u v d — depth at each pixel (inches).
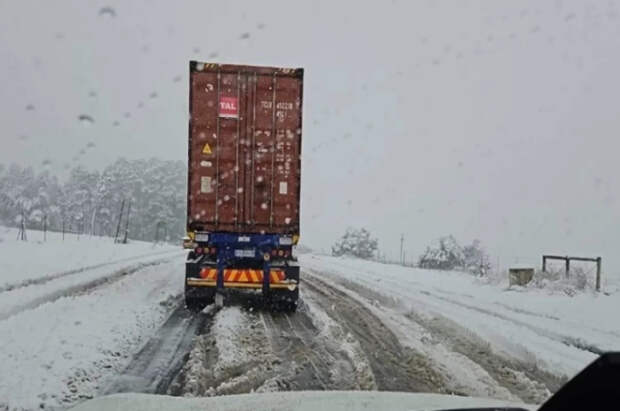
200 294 483.2
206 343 351.9
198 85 501.4
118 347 330.0
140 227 2504.9
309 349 345.1
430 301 563.2
